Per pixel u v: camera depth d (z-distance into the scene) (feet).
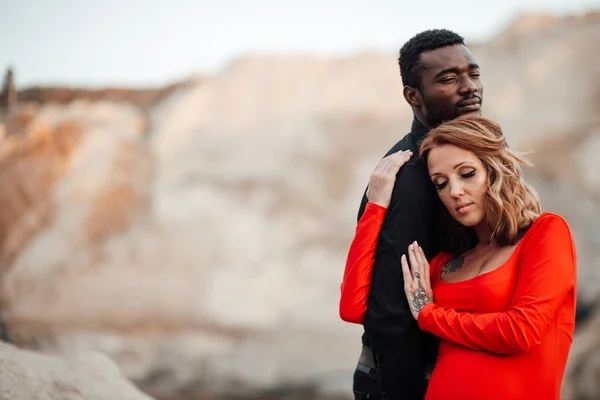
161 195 123.03
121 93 147.23
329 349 93.97
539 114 117.91
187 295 109.09
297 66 144.77
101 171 124.98
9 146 128.67
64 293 108.47
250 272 112.16
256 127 134.21
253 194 123.54
